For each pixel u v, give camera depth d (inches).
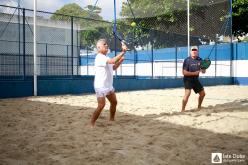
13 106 334.0
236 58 875.4
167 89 661.3
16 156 150.6
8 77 623.5
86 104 358.9
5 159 145.8
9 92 442.6
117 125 225.8
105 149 162.1
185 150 160.6
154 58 966.4
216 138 185.3
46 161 142.8
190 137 187.2
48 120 247.3
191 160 144.9
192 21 871.1
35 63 470.6
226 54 888.3
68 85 521.7
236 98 437.4
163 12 767.7
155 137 186.9
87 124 229.6
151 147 165.8
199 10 858.1
